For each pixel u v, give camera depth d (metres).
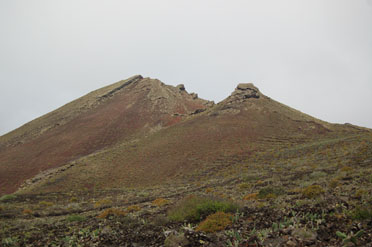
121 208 19.84
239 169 43.47
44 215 19.55
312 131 71.19
